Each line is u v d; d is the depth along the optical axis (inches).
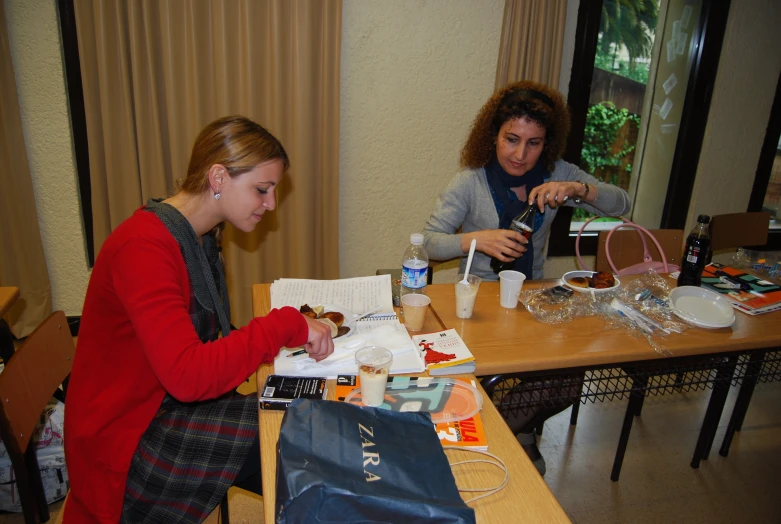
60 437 62.5
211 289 42.9
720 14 112.8
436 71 105.5
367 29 100.0
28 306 98.2
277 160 41.2
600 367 50.6
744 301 60.2
